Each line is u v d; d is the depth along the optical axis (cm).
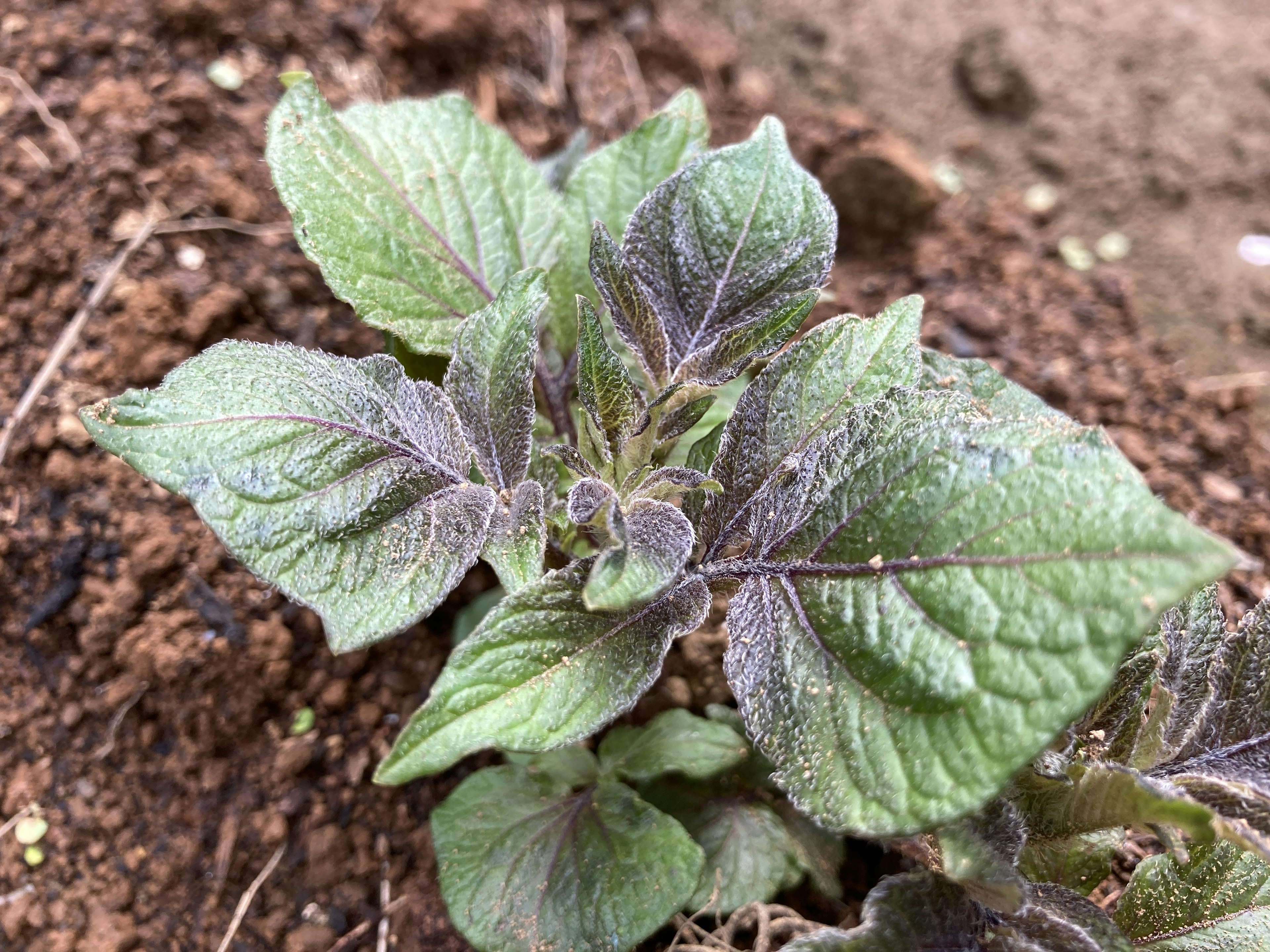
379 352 23
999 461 12
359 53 26
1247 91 31
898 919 13
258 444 13
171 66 24
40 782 19
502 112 28
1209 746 14
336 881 19
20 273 21
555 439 18
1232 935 15
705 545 15
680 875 15
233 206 23
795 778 12
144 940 18
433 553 14
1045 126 31
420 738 12
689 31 30
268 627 20
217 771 19
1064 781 13
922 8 32
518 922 15
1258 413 26
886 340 15
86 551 20
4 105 23
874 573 12
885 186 28
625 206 19
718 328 17
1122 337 27
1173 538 10
